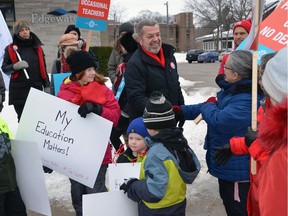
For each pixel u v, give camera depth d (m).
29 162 2.78
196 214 3.91
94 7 3.66
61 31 16.59
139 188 2.37
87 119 2.91
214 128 2.78
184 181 2.45
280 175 1.28
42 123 2.99
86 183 2.97
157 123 2.42
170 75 3.43
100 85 3.08
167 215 2.41
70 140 2.95
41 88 5.88
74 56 3.03
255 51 2.33
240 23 4.35
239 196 2.80
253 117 2.32
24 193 2.94
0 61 7.04
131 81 3.34
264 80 1.48
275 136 1.36
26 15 16.47
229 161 2.75
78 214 3.35
